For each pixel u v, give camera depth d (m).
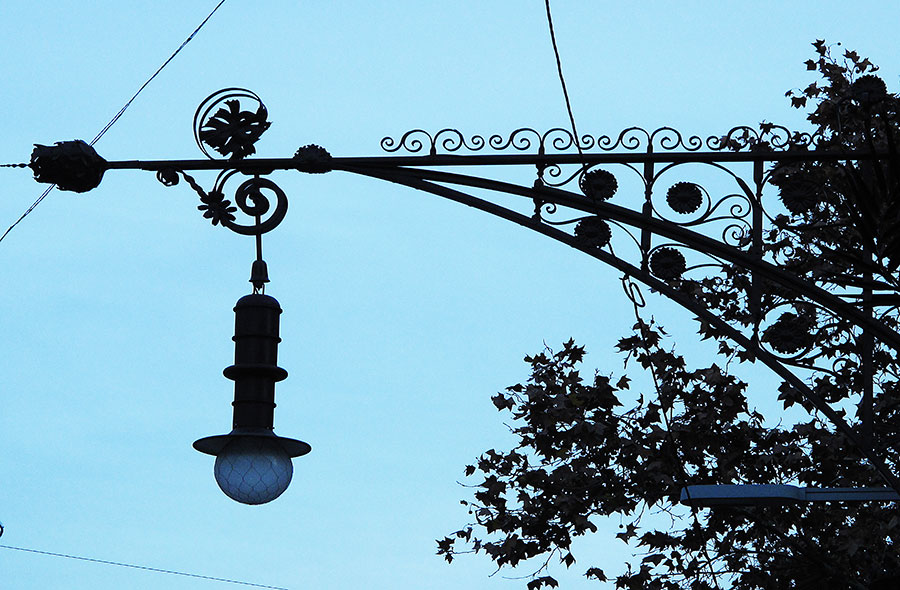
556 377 14.97
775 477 14.54
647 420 14.50
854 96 7.48
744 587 14.55
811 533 14.32
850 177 7.49
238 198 7.27
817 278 7.61
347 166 7.32
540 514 14.54
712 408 14.48
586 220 7.25
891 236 7.35
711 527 14.38
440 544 14.59
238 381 7.13
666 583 14.55
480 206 7.29
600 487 14.57
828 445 13.98
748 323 14.38
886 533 13.80
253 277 7.23
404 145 7.34
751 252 7.22
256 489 6.99
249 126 7.33
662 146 7.29
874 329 7.14
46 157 7.25
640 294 7.30
